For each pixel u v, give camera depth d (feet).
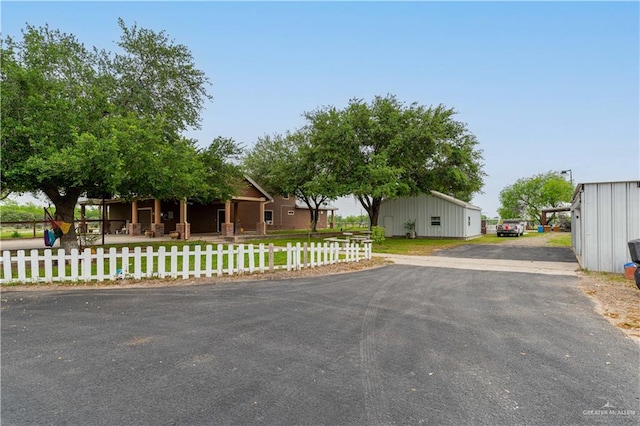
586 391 10.36
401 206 102.42
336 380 10.97
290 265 34.45
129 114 36.83
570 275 33.37
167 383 10.72
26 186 36.11
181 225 76.79
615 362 12.54
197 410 9.17
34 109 31.60
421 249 62.08
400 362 12.44
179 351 13.35
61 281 27.25
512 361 12.59
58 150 31.22
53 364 12.11
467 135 82.43
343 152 74.84
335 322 17.31
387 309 19.95
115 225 102.83
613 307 20.76
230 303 21.11
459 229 94.48
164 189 39.86
